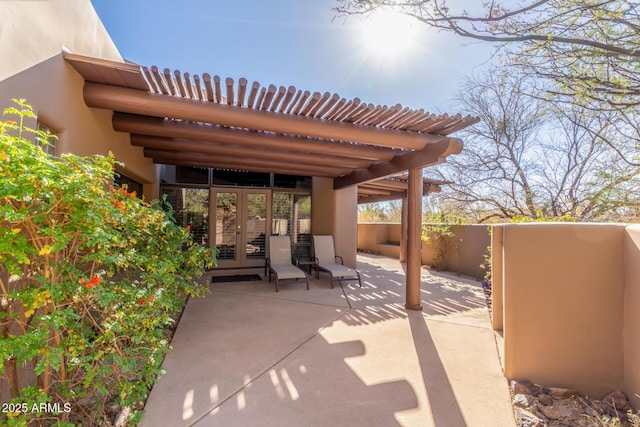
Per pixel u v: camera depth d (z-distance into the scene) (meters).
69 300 1.86
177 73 2.86
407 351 3.28
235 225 7.96
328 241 7.63
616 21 1.98
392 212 17.09
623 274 2.48
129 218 2.36
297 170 7.06
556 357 2.63
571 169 6.45
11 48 1.97
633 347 2.31
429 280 7.27
